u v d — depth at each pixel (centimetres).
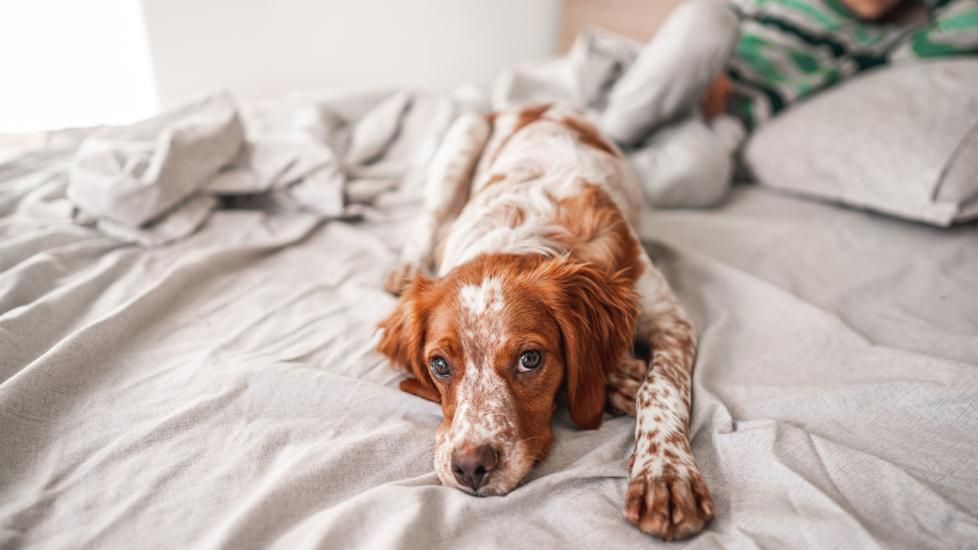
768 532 43
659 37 93
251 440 51
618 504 47
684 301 72
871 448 50
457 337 52
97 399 55
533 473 50
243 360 59
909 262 77
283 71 123
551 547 43
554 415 58
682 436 50
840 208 91
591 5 150
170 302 67
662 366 57
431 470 51
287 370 57
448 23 138
